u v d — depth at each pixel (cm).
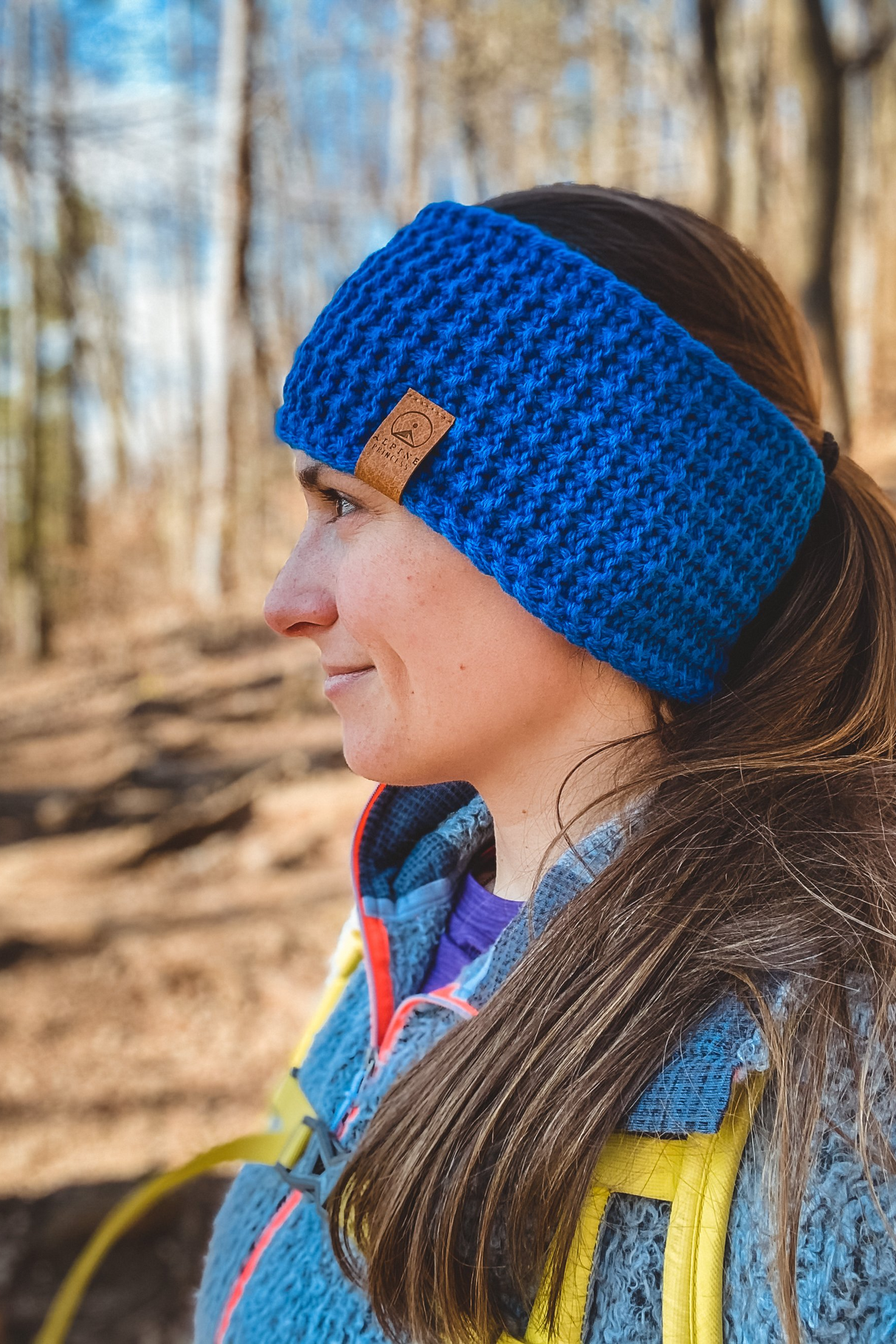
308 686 1084
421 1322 61
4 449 1750
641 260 72
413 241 71
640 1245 57
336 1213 67
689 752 69
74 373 1984
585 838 70
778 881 62
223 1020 472
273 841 676
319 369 72
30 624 1578
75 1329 293
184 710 1112
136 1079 426
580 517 66
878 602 74
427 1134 62
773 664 72
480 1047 63
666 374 66
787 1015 57
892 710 71
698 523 67
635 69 1742
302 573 76
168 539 2372
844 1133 53
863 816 64
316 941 529
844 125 563
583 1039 60
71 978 520
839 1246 51
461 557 70
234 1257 84
